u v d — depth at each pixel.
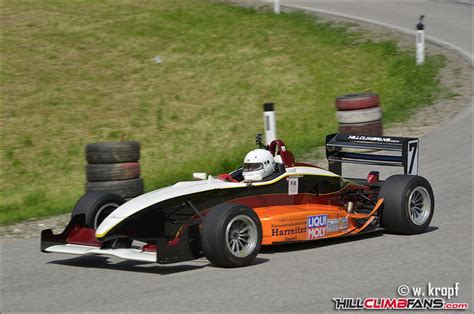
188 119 45.31
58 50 55.78
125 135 42.50
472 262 18.89
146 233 20.23
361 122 37.44
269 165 21.56
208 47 58.66
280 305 15.76
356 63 54.91
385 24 63.97
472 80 48.53
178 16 65.81
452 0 75.19
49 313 16.02
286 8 70.25
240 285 17.38
